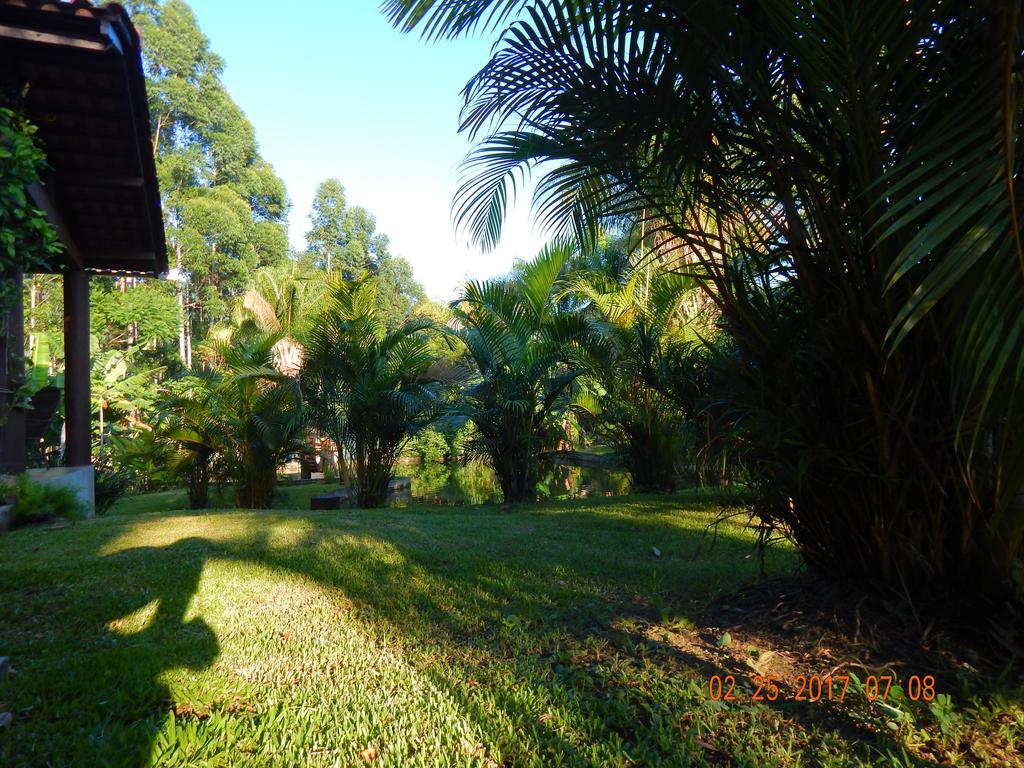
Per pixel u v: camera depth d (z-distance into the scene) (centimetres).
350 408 1102
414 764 202
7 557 482
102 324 1928
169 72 3388
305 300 2056
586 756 205
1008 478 229
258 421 1113
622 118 295
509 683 262
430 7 288
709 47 263
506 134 325
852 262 266
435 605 378
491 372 1073
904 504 272
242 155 3747
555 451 1191
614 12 268
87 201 803
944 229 179
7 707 231
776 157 282
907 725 217
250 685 258
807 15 220
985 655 252
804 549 328
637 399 1057
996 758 199
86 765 193
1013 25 181
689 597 386
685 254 404
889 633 271
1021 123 186
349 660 290
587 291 1126
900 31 220
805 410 289
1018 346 204
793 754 207
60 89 570
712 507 796
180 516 745
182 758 200
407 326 1136
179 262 3095
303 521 688
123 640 306
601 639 314
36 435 1129
